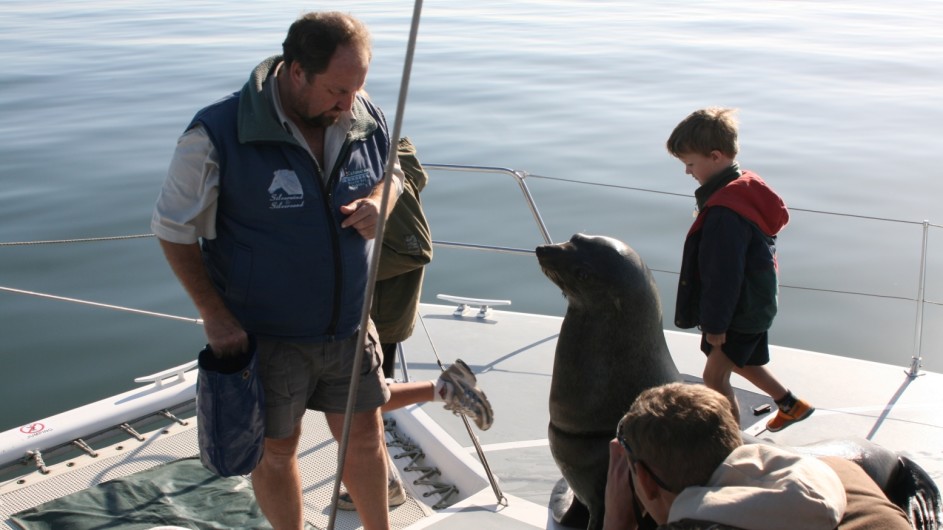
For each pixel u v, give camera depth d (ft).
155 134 40.40
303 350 8.04
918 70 59.16
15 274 25.30
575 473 8.25
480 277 24.89
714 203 10.30
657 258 25.59
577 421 8.11
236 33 74.74
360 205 7.81
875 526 5.39
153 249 27.09
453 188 32.09
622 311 7.82
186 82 52.70
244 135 7.26
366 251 8.13
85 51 67.26
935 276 24.85
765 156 37.27
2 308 23.16
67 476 10.93
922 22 89.66
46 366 20.31
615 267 7.73
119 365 20.34
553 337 15.52
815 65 61.16
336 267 7.84
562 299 23.47
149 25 83.51
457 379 9.37
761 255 10.36
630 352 7.91
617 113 44.70
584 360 7.99
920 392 13.33
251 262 7.64
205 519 10.00
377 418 8.72
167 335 21.80
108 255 26.63
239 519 10.00
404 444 11.70
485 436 12.13
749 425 12.44
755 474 5.50
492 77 54.49
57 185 33.17
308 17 7.18
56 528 9.82
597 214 29.27
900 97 49.96
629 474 6.92
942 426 12.33
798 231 28.53
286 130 7.43
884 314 22.57
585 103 47.16
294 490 8.51
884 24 87.51
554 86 52.03
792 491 5.24
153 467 11.05
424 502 10.67
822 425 12.43
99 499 10.32
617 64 60.64
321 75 7.08
